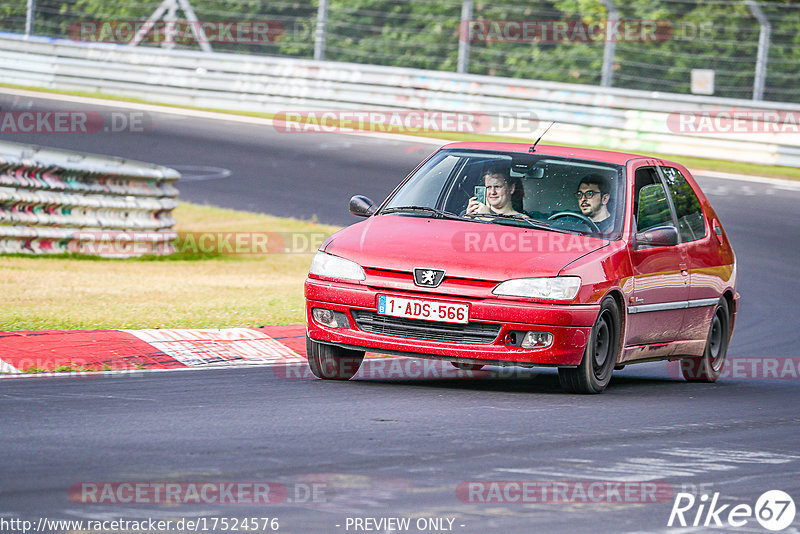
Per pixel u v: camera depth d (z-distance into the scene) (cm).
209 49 10912
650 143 8612
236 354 3050
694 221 3209
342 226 6309
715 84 10788
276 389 2538
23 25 11694
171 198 5681
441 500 1591
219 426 2066
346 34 11950
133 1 11700
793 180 7850
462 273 2558
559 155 2961
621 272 2723
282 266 5341
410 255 2614
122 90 10312
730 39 10875
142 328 3250
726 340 3362
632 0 11000
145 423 2069
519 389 2742
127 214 5397
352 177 7512
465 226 2744
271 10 11950
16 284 4053
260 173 7550
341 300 2630
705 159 8481
